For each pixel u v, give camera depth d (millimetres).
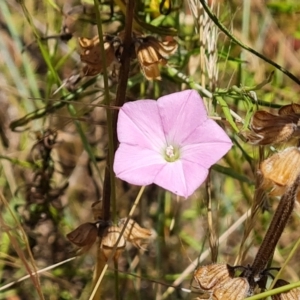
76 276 448
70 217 465
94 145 469
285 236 459
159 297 430
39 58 484
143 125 333
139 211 449
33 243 444
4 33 486
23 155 463
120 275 434
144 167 326
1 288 380
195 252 465
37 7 479
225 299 334
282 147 365
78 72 420
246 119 352
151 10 406
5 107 475
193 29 427
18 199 461
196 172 322
